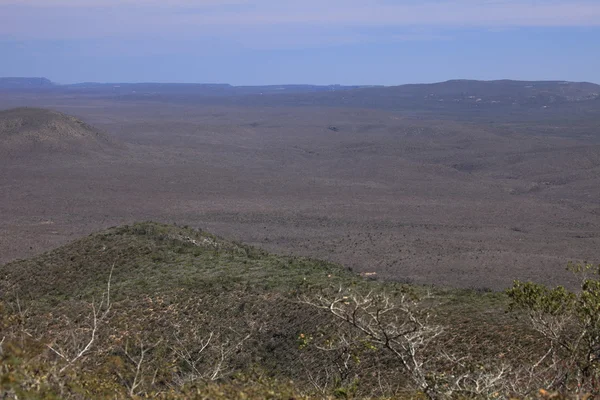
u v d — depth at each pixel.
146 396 10.52
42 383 9.12
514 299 12.79
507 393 10.77
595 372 11.12
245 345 22.19
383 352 18.12
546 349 17.94
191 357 18.84
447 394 10.62
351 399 11.53
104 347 20.20
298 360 20.48
